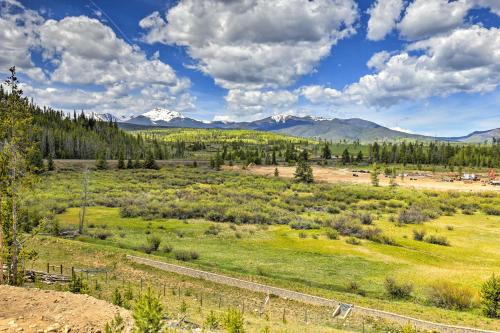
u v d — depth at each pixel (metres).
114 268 46.12
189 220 80.25
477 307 37.72
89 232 63.75
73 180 122.62
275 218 82.88
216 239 64.19
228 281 42.28
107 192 108.25
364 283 44.69
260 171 183.62
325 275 47.22
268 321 29.06
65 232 62.12
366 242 65.38
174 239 63.28
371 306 35.59
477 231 77.25
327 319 33.03
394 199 119.19
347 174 179.12
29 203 80.06
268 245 61.16
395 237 69.62
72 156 181.62
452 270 50.41
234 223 79.00
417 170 197.88
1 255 27.62
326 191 129.50
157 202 95.81
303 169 155.38
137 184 128.00
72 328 15.36
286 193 125.94
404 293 41.03
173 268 45.59
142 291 36.84
